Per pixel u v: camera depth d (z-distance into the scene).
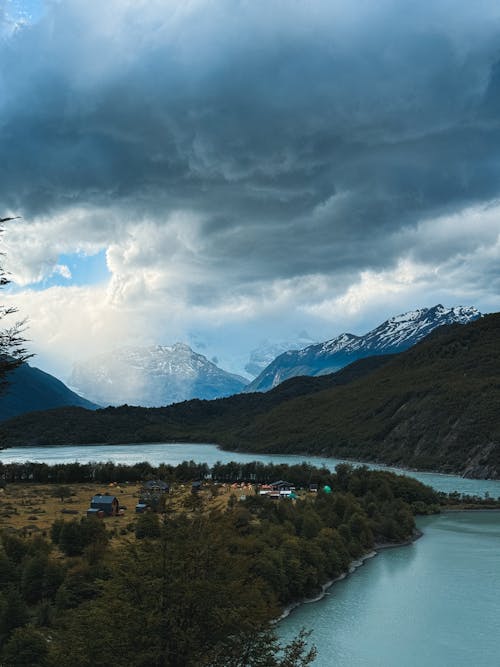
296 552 126.88
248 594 40.22
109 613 38.12
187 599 37.78
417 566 149.50
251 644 39.69
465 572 142.88
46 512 184.75
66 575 96.38
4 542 116.44
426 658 93.19
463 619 110.62
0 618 82.62
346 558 147.25
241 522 134.38
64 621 47.66
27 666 65.56
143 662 36.44
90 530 122.00
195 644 36.62
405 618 111.25
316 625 107.94
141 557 40.59
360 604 119.81
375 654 94.81
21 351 34.69
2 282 33.94
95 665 37.12
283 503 169.25
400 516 189.50
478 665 91.12
